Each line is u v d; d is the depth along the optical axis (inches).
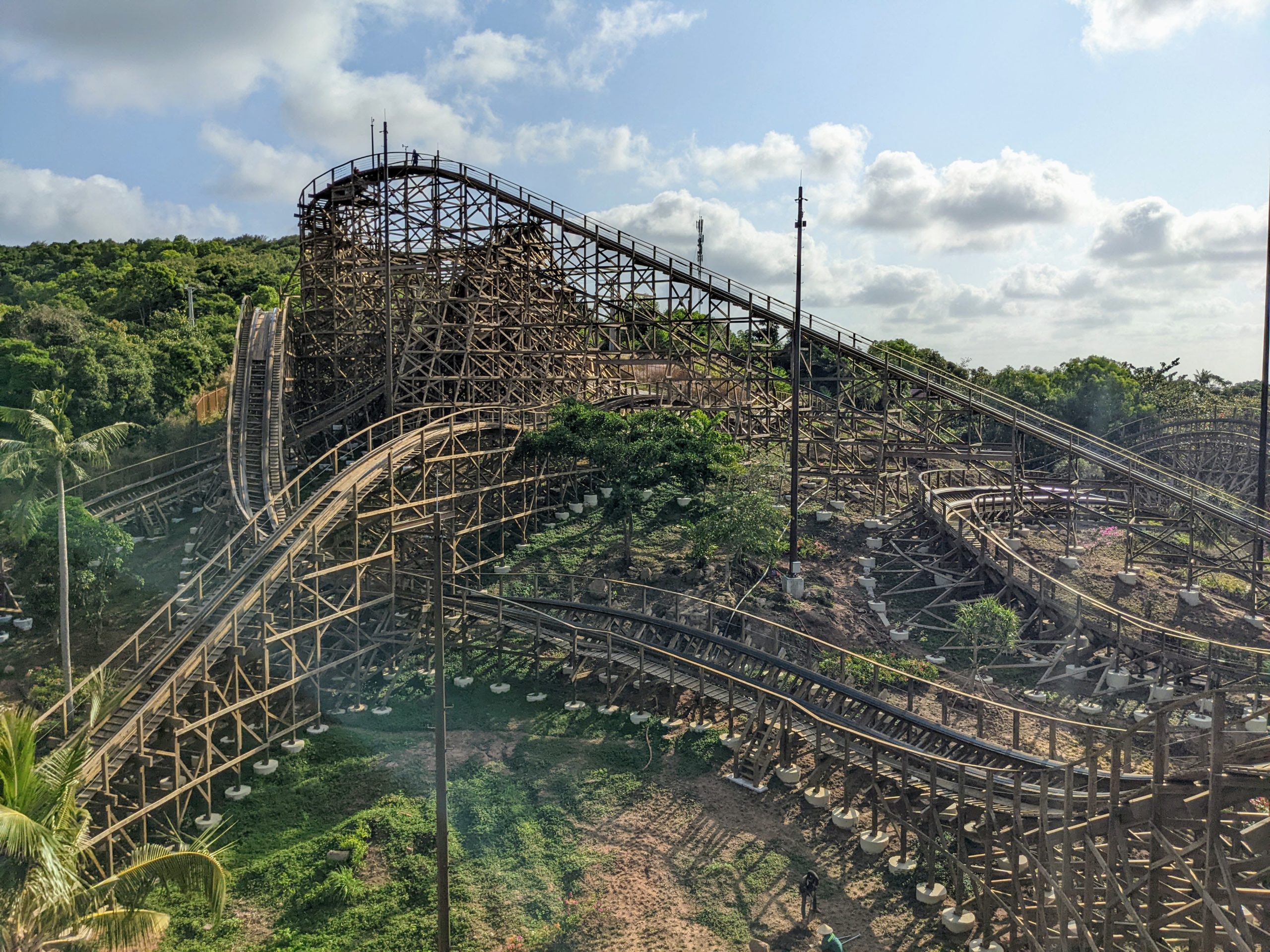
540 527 1795.0
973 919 779.4
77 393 2118.6
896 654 1416.1
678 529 1788.9
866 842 898.1
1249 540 1754.4
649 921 800.3
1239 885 590.9
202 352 2785.4
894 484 2144.4
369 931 795.4
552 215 2123.5
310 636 1296.8
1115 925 674.8
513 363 2116.1
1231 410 2829.7
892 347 4040.4
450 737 1139.9
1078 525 1994.3
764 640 1370.6
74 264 5152.6
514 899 832.3
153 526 1792.6
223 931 799.1
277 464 1647.4
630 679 1240.8
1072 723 1003.3
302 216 2124.8
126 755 876.6
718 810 976.9
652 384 2396.7
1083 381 3607.3
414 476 1605.6
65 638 1150.3
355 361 2123.5
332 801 1005.8
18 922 538.9
